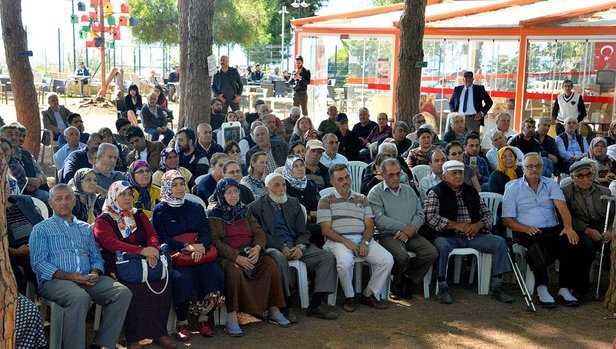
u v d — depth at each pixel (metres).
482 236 6.01
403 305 5.75
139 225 4.87
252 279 5.12
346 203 5.85
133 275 4.62
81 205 5.47
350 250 5.64
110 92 23.44
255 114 10.99
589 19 12.16
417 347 4.86
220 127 10.41
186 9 10.69
